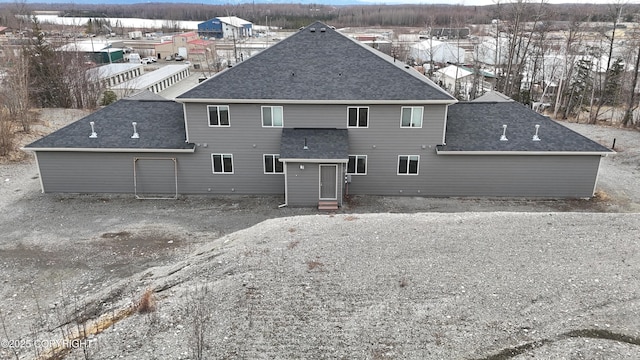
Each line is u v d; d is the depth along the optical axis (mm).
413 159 22266
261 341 10227
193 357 9648
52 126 35656
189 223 19453
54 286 14367
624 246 14133
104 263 15883
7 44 48500
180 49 88062
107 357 9719
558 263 13266
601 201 22062
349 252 14234
